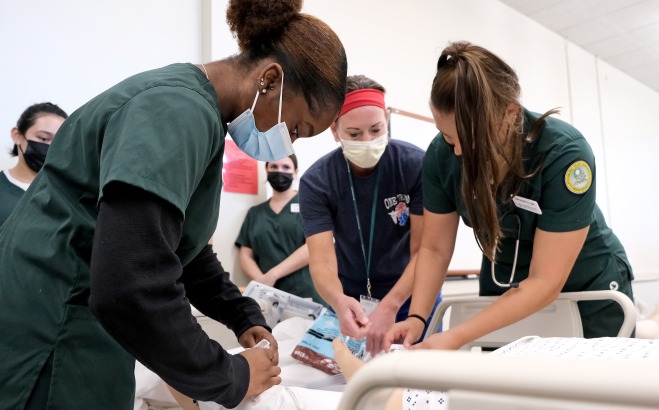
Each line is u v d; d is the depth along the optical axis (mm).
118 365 701
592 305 1308
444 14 4008
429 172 1348
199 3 2799
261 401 891
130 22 2562
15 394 634
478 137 974
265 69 787
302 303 1919
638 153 6074
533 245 1161
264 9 799
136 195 586
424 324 1263
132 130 617
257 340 992
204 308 1066
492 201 1005
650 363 295
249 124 820
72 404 652
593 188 1083
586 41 5266
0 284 675
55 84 2332
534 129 1109
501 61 1056
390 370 366
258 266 2736
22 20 2266
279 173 2760
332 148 3137
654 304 4965
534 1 4504
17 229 710
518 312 1042
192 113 661
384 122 1534
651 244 6035
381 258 1664
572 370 307
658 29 4992
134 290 562
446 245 1345
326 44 812
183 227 760
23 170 2125
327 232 1610
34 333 650
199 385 660
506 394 326
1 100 2195
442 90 1054
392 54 3580
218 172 769
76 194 698
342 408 386
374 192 1622
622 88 5969
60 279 669
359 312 1360
